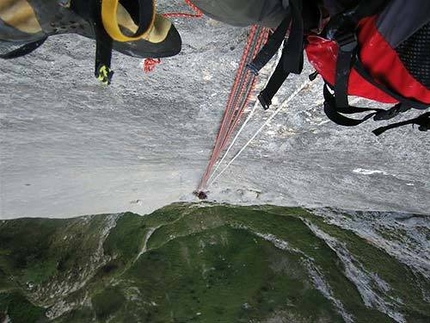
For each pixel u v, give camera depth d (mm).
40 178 4332
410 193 4660
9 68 2326
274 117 3170
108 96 2715
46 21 1284
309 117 3109
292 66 1257
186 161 4328
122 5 1342
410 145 3434
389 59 1256
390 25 1205
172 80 2545
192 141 3666
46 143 3498
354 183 4633
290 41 1213
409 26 1190
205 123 3232
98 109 2902
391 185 4488
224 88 2617
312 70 2420
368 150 3625
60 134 3334
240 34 2188
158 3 1905
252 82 2521
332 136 3428
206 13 1396
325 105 1478
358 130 3273
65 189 4809
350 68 1262
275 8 1354
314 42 1347
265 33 2006
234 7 1309
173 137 3541
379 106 2645
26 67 2332
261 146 3854
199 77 2510
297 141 3623
